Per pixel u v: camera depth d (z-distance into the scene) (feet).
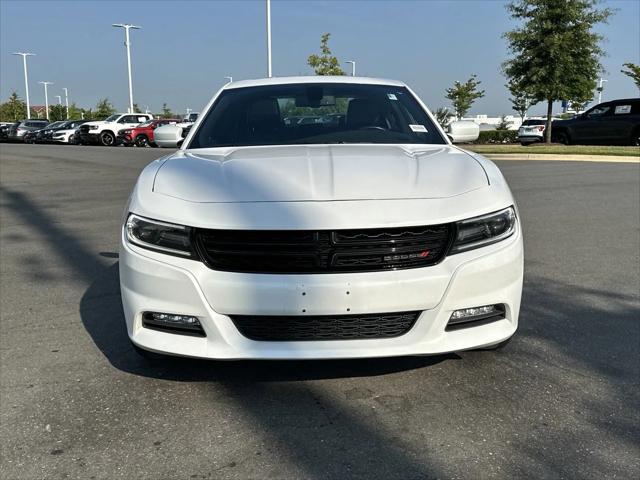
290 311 8.86
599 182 38.81
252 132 13.51
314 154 11.39
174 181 10.03
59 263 19.19
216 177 10.02
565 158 57.11
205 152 12.28
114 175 47.34
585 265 18.33
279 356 9.07
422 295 9.02
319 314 8.88
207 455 8.41
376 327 9.20
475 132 14.90
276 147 12.51
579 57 75.05
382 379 10.61
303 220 8.84
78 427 9.17
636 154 55.72
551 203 30.40
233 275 8.96
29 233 24.14
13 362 11.48
